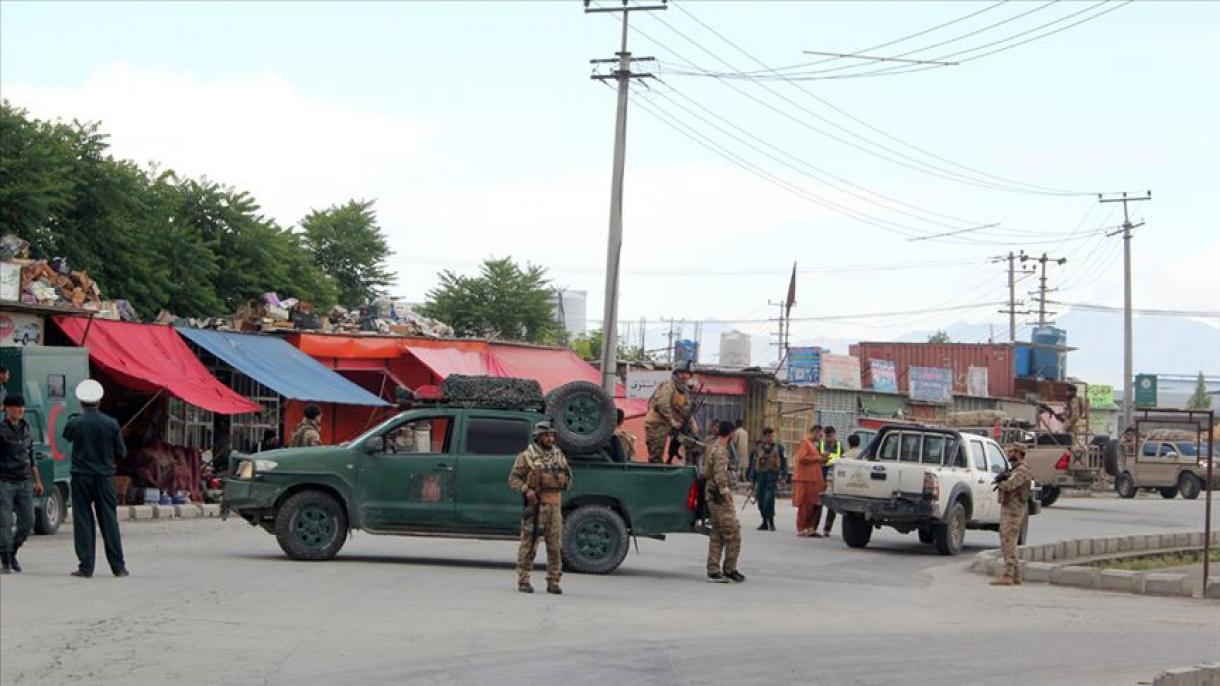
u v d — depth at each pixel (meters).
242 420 32.88
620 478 18.02
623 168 35.38
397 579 16.16
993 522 25.34
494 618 13.27
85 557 15.38
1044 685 10.62
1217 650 12.97
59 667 10.09
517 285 59.56
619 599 15.41
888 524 24.52
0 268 25.06
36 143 32.31
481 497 17.88
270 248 41.19
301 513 17.89
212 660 10.51
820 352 52.66
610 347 34.72
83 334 27.02
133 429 29.70
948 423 44.97
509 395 18.27
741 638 12.70
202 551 19.02
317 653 10.95
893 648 12.38
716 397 48.19
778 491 45.41
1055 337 81.75
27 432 16.14
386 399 36.84
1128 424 67.56
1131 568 24.22
